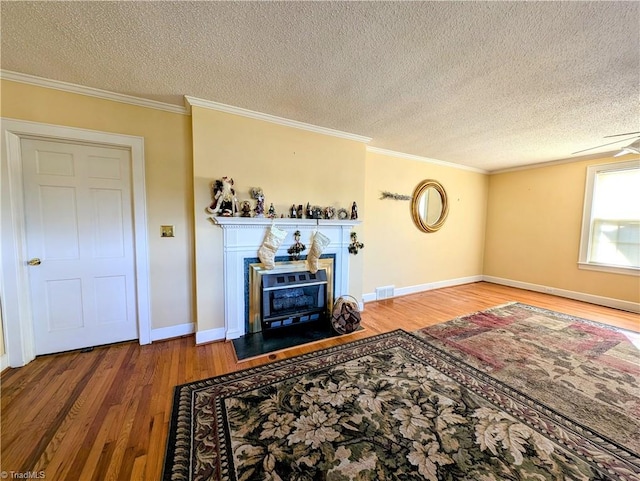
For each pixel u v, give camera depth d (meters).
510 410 1.65
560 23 1.37
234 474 1.22
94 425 1.49
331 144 3.08
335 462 1.28
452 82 1.99
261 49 1.64
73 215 2.22
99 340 2.39
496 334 2.78
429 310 3.57
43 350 2.20
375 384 1.90
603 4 1.24
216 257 2.54
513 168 4.87
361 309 3.46
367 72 1.88
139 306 2.44
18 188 2.03
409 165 4.15
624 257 3.70
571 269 4.18
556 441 1.42
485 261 5.37
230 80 2.01
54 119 2.06
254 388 1.84
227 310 2.58
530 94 2.14
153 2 1.27
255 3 1.28
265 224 2.67
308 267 2.94
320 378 1.97
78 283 2.28
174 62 1.78
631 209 3.63
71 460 1.28
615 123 2.68
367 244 3.86
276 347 2.45
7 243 1.98
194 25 1.43
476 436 1.44
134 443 1.38
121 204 2.37
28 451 1.32
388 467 1.25
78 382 1.88
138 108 2.34
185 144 2.54
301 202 2.93
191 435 1.43
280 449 1.35
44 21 1.40
